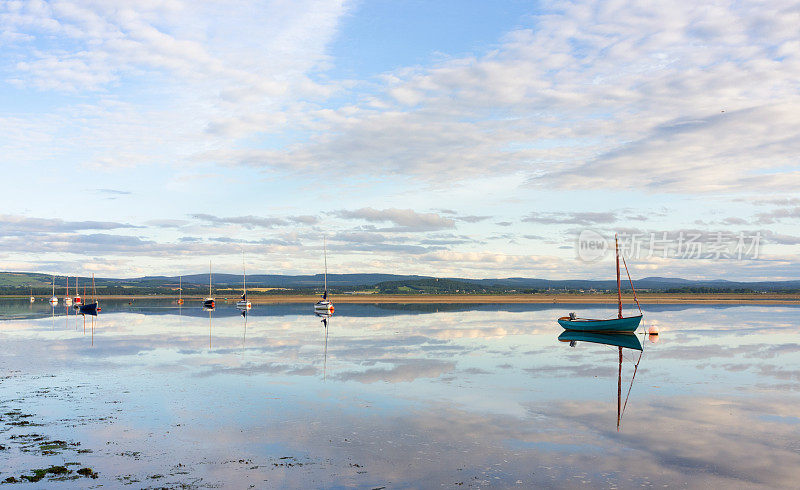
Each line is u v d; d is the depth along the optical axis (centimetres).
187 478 1421
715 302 12056
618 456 1606
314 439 1767
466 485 1383
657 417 2045
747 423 1967
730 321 6725
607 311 9181
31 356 3653
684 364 3300
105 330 5706
